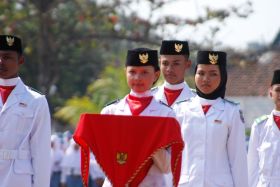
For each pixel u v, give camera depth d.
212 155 16.03
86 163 13.21
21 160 14.89
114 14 52.09
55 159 35.53
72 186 35.06
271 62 74.44
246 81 73.12
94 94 45.53
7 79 15.15
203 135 16.08
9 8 51.00
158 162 13.26
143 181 13.30
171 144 12.95
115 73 44.66
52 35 52.84
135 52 13.76
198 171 16.00
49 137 15.10
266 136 19.08
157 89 18.75
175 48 18.08
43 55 52.91
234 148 16.05
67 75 70.81
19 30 51.62
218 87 16.27
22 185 14.80
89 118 13.18
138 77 13.74
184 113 16.34
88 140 13.10
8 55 15.05
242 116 16.17
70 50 61.50
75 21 53.19
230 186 15.93
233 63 50.47
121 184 13.12
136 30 51.91
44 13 51.62
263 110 71.50
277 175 18.94
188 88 18.31
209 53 16.11
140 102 13.85
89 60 73.94
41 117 15.05
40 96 15.16
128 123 13.12
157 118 13.08
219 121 16.05
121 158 13.12
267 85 72.19
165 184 13.85
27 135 14.98
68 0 52.41
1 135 14.87
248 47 52.50
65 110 45.44
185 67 18.33
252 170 19.20
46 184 14.97
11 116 14.94
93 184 30.72
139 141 13.09
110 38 52.94
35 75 64.12
